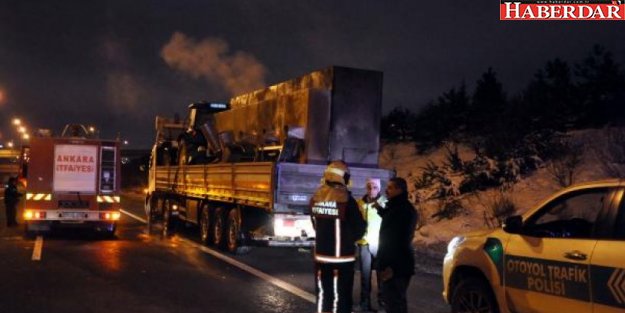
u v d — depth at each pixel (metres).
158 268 12.13
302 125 13.11
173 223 19.66
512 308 6.47
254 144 15.12
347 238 6.90
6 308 8.56
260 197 12.82
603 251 5.56
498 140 20.81
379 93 13.48
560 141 19.03
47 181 17.11
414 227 6.98
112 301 9.11
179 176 18.56
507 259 6.53
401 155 27.92
